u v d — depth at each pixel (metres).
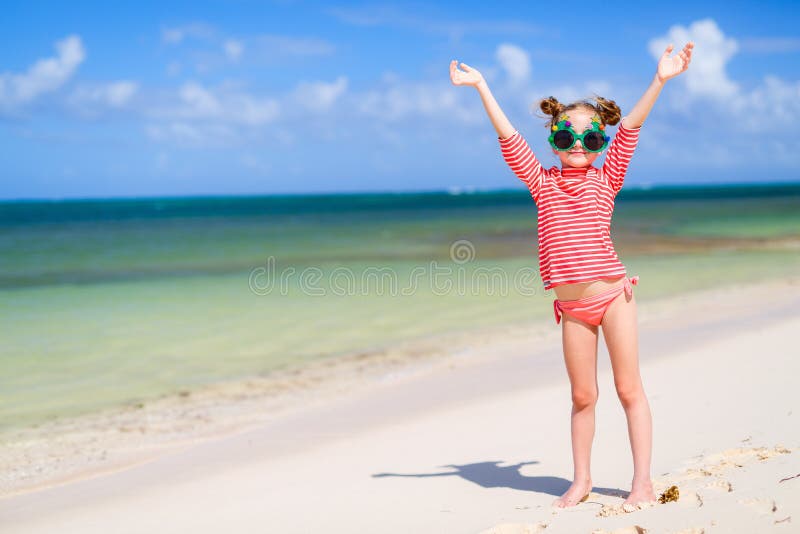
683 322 9.74
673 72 3.37
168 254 23.55
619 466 4.05
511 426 5.29
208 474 4.85
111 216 69.75
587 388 3.46
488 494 3.73
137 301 13.59
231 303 13.23
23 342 10.04
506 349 9.02
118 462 5.44
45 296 14.31
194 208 103.62
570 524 3.03
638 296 12.97
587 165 3.50
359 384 7.65
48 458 5.64
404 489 3.96
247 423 6.40
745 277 15.20
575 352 3.44
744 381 5.61
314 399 7.14
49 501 4.59
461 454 4.66
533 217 50.56
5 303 13.44
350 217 56.56
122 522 3.96
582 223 3.35
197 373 8.39
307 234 33.88
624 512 3.06
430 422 5.72
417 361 8.63
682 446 4.11
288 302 13.32
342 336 10.24
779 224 34.25
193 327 11.02
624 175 3.52
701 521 2.80
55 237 34.16
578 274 3.30
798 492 2.94
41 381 8.09
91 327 11.06
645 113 3.45
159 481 4.80
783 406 4.72
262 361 8.90
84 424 6.58
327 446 5.30
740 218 41.00
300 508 3.79
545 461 4.30
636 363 3.37
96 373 8.41
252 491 4.29
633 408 3.39
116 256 23.02
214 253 23.72
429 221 46.38
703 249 22.33
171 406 7.13
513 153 3.47
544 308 12.16
